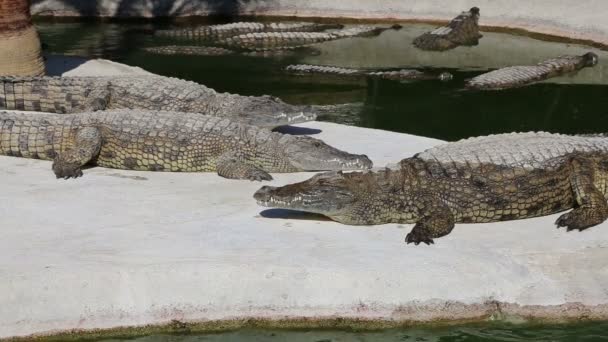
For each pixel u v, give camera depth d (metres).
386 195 15.52
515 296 14.27
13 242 14.91
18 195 17.05
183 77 32.69
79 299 13.75
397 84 31.83
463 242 15.06
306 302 13.97
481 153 16.00
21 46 24.72
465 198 15.53
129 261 14.22
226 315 13.91
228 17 43.94
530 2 39.88
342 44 38.56
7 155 19.28
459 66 34.56
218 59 35.56
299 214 16.22
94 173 18.61
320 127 22.53
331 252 14.64
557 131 26.64
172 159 18.66
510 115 28.23
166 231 15.44
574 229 15.52
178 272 14.00
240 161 18.61
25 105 23.19
